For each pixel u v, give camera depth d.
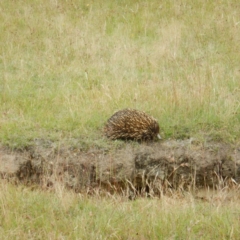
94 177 23.92
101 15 37.88
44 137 24.98
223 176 24.45
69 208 20.55
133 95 28.11
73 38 34.69
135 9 38.47
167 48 33.25
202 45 34.16
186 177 24.30
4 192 20.81
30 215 19.94
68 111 27.14
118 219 19.70
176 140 25.08
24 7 38.38
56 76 31.00
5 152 24.48
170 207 20.64
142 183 24.05
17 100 28.34
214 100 27.36
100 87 29.70
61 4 38.81
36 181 24.09
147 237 18.75
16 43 34.59
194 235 18.64
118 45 33.78
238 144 24.91
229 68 31.30
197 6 38.34
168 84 29.03
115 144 24.56
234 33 34.69
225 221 19.28
